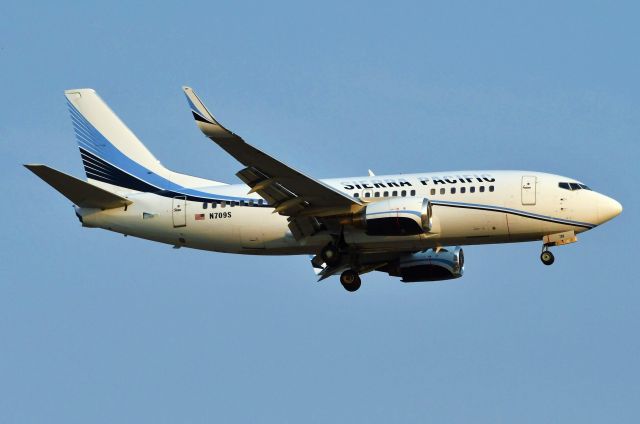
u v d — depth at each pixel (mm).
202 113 123625
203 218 146875
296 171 132250
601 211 139500
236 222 146000
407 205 139125
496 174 142625
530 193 140375
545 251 142500
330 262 144250
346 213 140625
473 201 140875
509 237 142000
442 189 141875
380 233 140250
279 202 139125
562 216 140000
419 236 141500
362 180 144500
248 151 128250
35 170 140875
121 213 148875
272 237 145500
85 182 144000
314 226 143750
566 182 141125
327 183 144500
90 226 150000
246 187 147250
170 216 147750
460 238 142250
